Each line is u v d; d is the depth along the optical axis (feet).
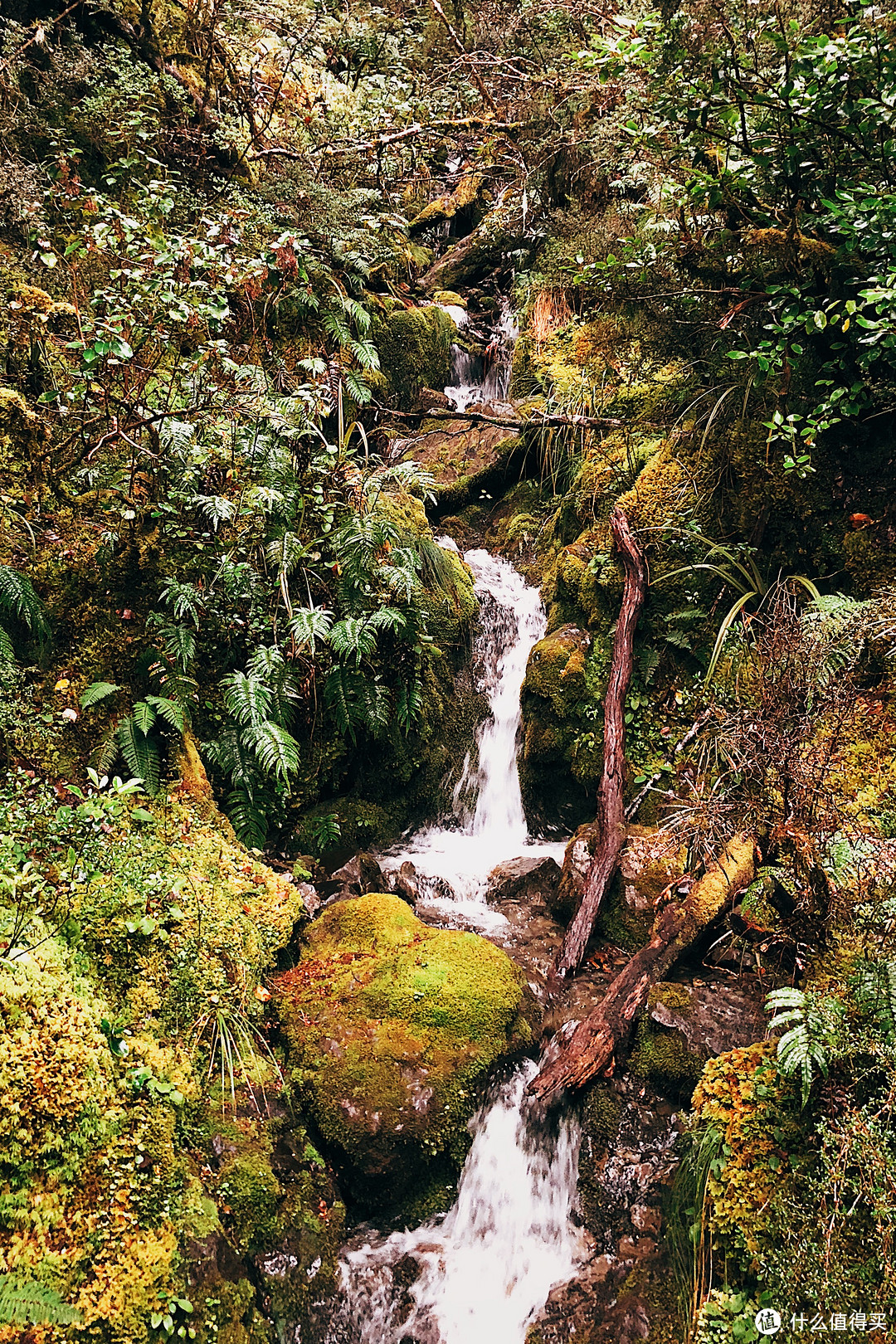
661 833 16.16
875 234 13.78
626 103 20.49
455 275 31.01
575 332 24.81
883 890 11.06
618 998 13.53
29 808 12.23
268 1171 11.41
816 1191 10.00
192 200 20.81
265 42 29.09
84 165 19.72
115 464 16.33
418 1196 12.55
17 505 15.10
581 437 22.35
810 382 16.87
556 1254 12.40
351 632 16.60
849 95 14.19
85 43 20.94
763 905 13.12
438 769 19.72
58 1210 9.02
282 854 16.76
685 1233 11.23
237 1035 12.34
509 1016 13.43
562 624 20.30
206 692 16.11
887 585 15.83
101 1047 10.19
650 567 18.34
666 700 17.87
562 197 28.25
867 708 13.84
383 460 24.52
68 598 14.80
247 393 17.71
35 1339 8.21
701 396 18.35
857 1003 10.36
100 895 11.82
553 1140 12.93
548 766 18.97
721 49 14.71
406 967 13.70
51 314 16.21
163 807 14.26
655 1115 12.62
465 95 32.65
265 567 17.08
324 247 23.71
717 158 17.48
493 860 18.52
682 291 17.78
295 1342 10.77
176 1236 9.82
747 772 12.13
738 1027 12.77
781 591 16.69
